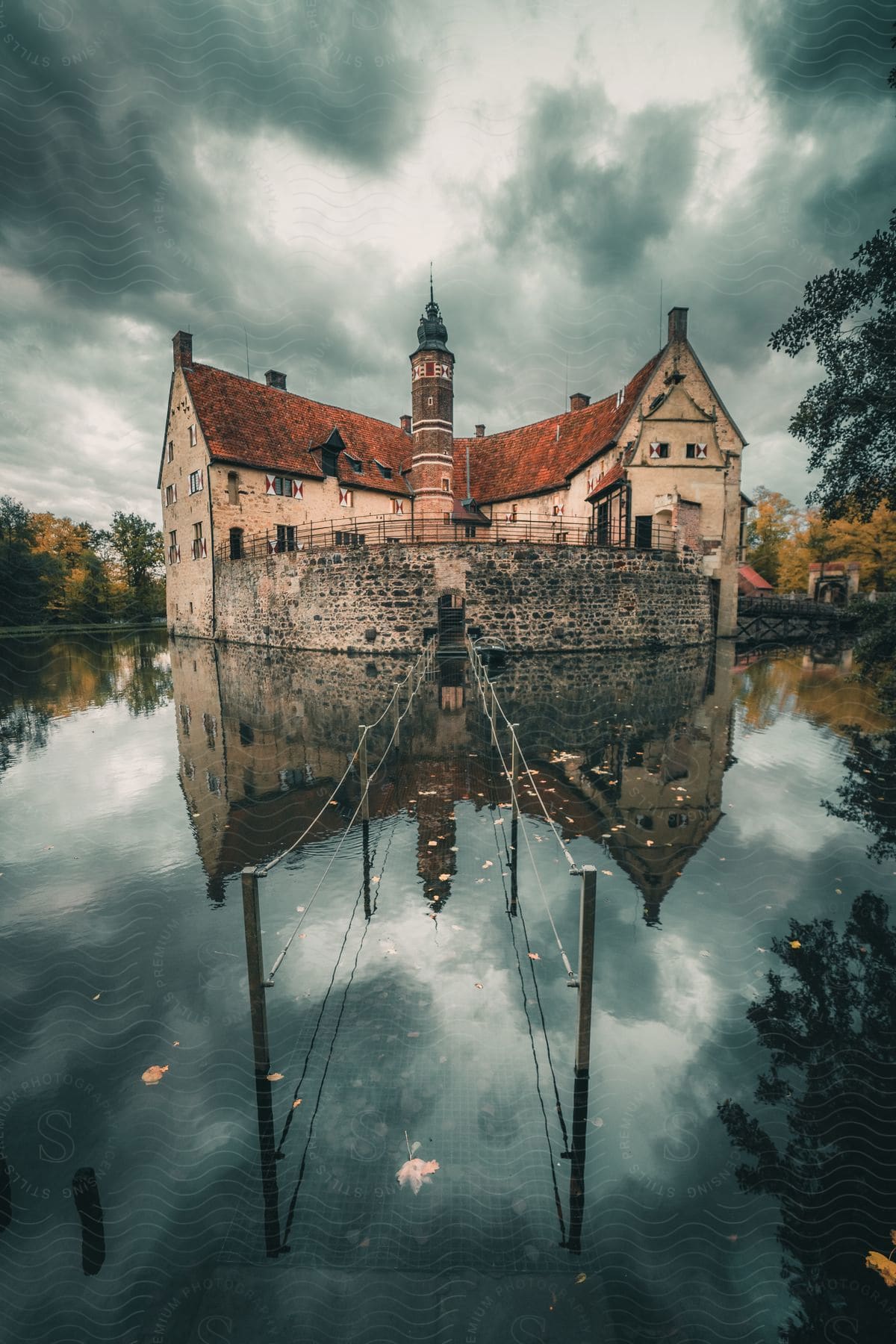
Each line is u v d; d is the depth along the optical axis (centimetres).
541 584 2156
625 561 2267
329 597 2309
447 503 2795
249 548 3030
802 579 5291
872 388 1211
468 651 1942
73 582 5366
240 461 2956
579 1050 307
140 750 1033
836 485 1366
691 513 2623
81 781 862
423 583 2128
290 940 441
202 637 3234
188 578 3344
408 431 4112
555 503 3244
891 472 1293
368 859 575
